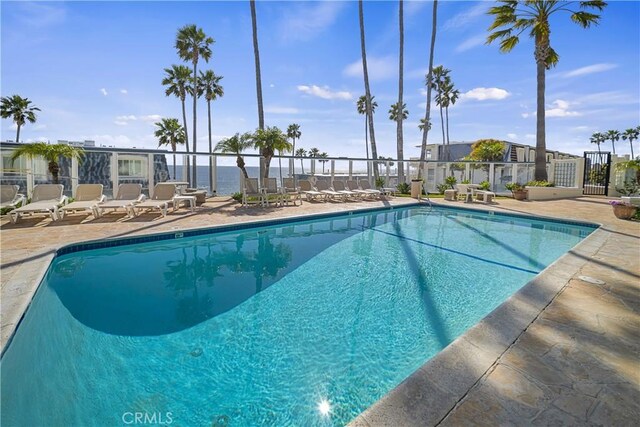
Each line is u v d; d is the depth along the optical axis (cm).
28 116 2753
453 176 1889
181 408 229
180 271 528
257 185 1161
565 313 294
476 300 421
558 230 870
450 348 234
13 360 271
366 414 170
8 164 1030
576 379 201
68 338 318
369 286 469
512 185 1566
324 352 301
